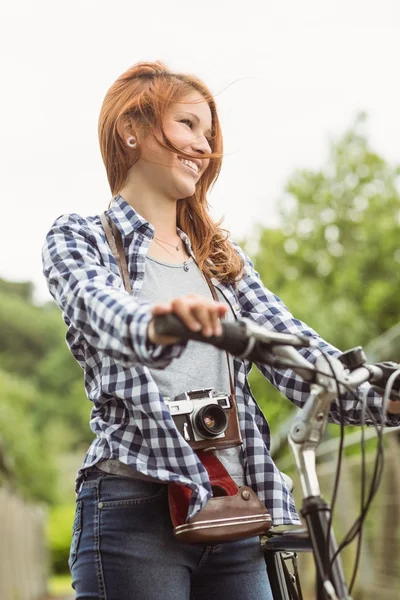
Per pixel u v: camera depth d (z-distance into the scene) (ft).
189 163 7.74
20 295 198.39
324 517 5.80
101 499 6.86
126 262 7.44
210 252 7.95
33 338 174.81
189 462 6.66
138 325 5.58
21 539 59.62
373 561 21.29
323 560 5.73
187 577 6.89
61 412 164.96
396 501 19.58
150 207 7.79
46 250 7.02
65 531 107.34
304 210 75.31
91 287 6.30
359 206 75.41
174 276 7.64
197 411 6.93
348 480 23.77
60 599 57.62
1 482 51.34
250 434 7.39
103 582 6.76
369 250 67.36
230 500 6.79
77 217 7.43
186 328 5.19
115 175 7.94
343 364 6.27
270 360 5.56
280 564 7.51
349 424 7.27
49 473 120.98
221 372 7.39
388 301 64.54
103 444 6.91
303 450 5.99
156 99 7.59
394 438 19.75
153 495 6.77
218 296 7.86
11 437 112.37
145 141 7.68
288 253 73.15
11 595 44.21
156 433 6.68
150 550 6.72
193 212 8.05
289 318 7.88
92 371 7.09
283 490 7.34
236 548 7.16
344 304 62.95
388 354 25.38
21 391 128.36
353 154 76.64
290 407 45.06
